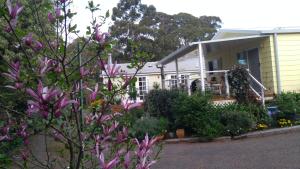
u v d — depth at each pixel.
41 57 2.89
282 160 9.48
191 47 18.84
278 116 15.41
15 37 2.82
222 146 12.59
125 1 54.25
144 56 3.17
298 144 11.52
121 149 3.17
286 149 10.90
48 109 2.52
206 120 14.49
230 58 21.50
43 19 3.00
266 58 18.23
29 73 2.64
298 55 18.02
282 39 17.94
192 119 14.61
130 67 3.19
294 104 15.69
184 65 36.72
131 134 3.48
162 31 49.25
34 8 2.94
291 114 15.50
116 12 54.19
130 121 3.52
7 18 2.61
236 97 16.23
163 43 47.75
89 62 3.07
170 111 15.36
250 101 16.12
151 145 3.03
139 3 54.34
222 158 10.36
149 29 46.25
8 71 2.68
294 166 8.77
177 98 15.45
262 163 9.31
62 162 3.89
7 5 2.61
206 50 22.53
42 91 2.49
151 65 34.91
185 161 10.26
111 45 2.97
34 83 2.62
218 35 21.50
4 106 2.83
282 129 14.27
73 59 2.93
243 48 20.03
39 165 3.51
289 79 17.91
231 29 19.92
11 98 2.80
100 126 3.25
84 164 3.27
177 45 49.00
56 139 3.09
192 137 14.42
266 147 11.53
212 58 23.77
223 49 22.09
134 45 3.23
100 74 3.16
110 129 3.25
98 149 2.97
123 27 44.06
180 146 13.30
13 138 3.18
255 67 19.09
